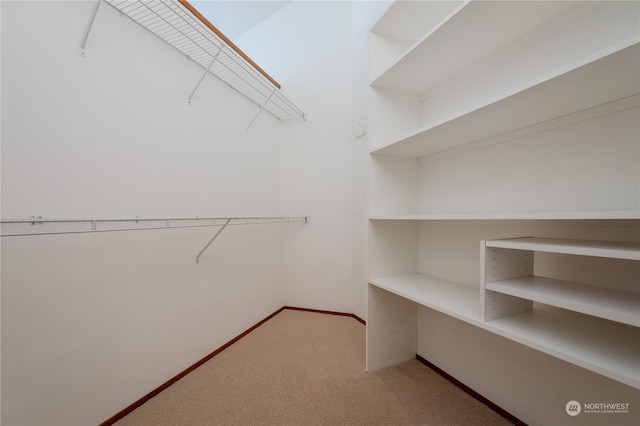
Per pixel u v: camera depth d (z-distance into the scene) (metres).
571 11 0.86
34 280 0.92
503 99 0.77
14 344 0.87
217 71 1.76
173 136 1.46
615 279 0.79
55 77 0.97
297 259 2.57
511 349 1.10
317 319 2.32
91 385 1.07
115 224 1.17
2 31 0.85
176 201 1.47
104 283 1.12
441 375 1.45
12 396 0.86
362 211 2.15
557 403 0.95
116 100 1.17
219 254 1.78
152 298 1.33
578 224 0.88
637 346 0.66
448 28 0.95
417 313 1.62
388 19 1.30
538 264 0.99
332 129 2.39
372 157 1.43
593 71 0.60
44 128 0.94
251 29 2.68
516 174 1.06
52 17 0.96
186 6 1.30
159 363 1.35
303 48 2.47
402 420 1.12
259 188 2.24
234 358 1.66
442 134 1.12
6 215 0.86
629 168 0.76
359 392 1.31
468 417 1.13
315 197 2.48
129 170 1.23
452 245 1.37
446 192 1.39
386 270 1.50
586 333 0.75
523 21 0.92
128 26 1.22
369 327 1.47
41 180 0.94
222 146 1.83
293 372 1.49
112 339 1.15
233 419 1.15
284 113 2.51
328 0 2.36
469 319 0.88
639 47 0.50
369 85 1.39
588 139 0.85
